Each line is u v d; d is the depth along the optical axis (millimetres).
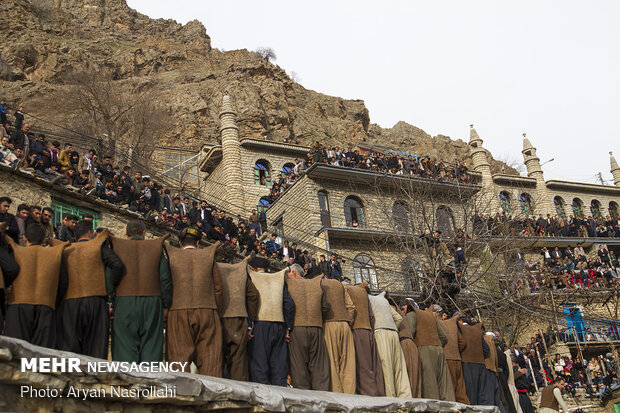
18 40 52281
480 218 28312
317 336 8281
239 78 55562
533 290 27828
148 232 15688
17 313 5949
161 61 66250
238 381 6723
